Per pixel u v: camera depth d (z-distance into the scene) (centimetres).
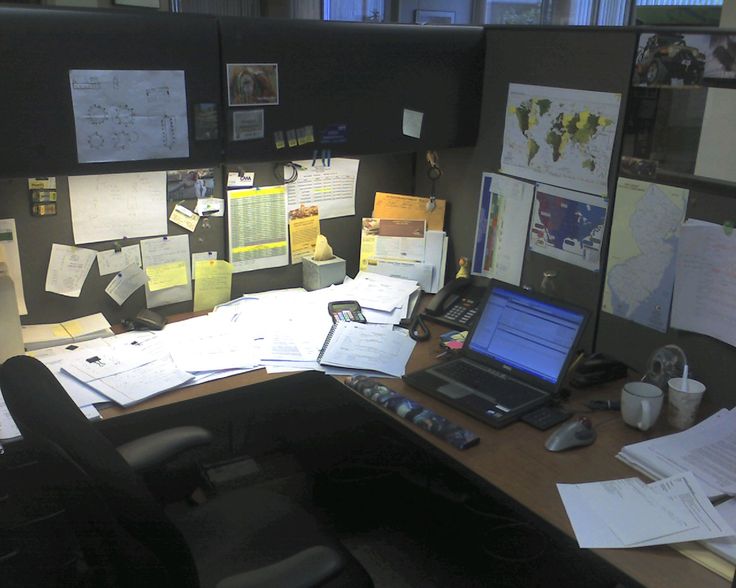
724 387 168
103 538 111
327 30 192
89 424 112
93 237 199
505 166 216
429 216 242
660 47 166
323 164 214
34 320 198
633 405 157
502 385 176
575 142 192
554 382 172
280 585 124
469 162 229
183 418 242
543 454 151
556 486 139
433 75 211
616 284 189
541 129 202
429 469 246
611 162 183
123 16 164
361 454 245
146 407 165
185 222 211
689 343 174
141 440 164
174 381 175
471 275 236
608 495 135
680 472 139
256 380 180
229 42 179
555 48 193
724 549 119
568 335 174
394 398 169
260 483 249
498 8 453
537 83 201
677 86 164
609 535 124
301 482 252
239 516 162
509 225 218
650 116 171
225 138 187
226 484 244
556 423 162
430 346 203
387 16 451
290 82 191
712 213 162
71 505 113
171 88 175
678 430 160
